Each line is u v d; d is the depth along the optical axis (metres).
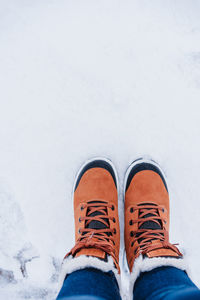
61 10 0.98
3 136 0.97
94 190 0.93
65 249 0.94
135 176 0.95
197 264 0.94
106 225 0.85
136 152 0.96
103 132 0.96
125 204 0.94
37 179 0.96
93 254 0.68
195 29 0.96
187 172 0.96
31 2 0.98
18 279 0.93
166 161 0.96
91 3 0.98
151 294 0.59
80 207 0.90
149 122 0.96
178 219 0.96
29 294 0.93
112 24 0.97
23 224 0.94
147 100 0.96
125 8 0.97
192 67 0.96
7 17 0.98
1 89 0.98
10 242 0.93
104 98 0.96
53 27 0.98
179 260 0.66
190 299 0.46
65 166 0.96
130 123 0.96
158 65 0.96
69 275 0.64
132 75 0.96
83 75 0.96
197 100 0.96
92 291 0.57
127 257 0.85
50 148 0.97
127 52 0.96
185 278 0.61
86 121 0.96
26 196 0.95
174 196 0.96
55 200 0.96
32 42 0.97
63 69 0.97
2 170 0.96
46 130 0.97
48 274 0.93
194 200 0.96
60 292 0.59
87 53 0.96
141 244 0.78
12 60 0.97
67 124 0.96
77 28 0.97
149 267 0.65
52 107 0.97
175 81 0.96
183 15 0.96
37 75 0.97
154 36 0.96
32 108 0.97
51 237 0.94
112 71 0.96
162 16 0.96
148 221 0.86
